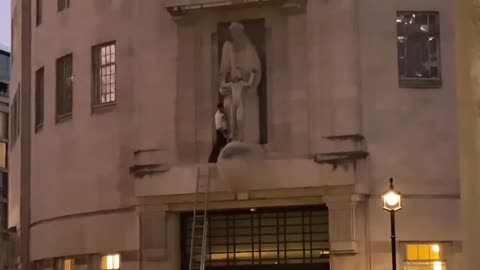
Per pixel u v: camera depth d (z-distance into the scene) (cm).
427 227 2558
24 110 3428
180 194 2650
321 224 2645
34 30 3378
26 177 3378
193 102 2725
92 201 2914
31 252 3294
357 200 2511
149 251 2692
